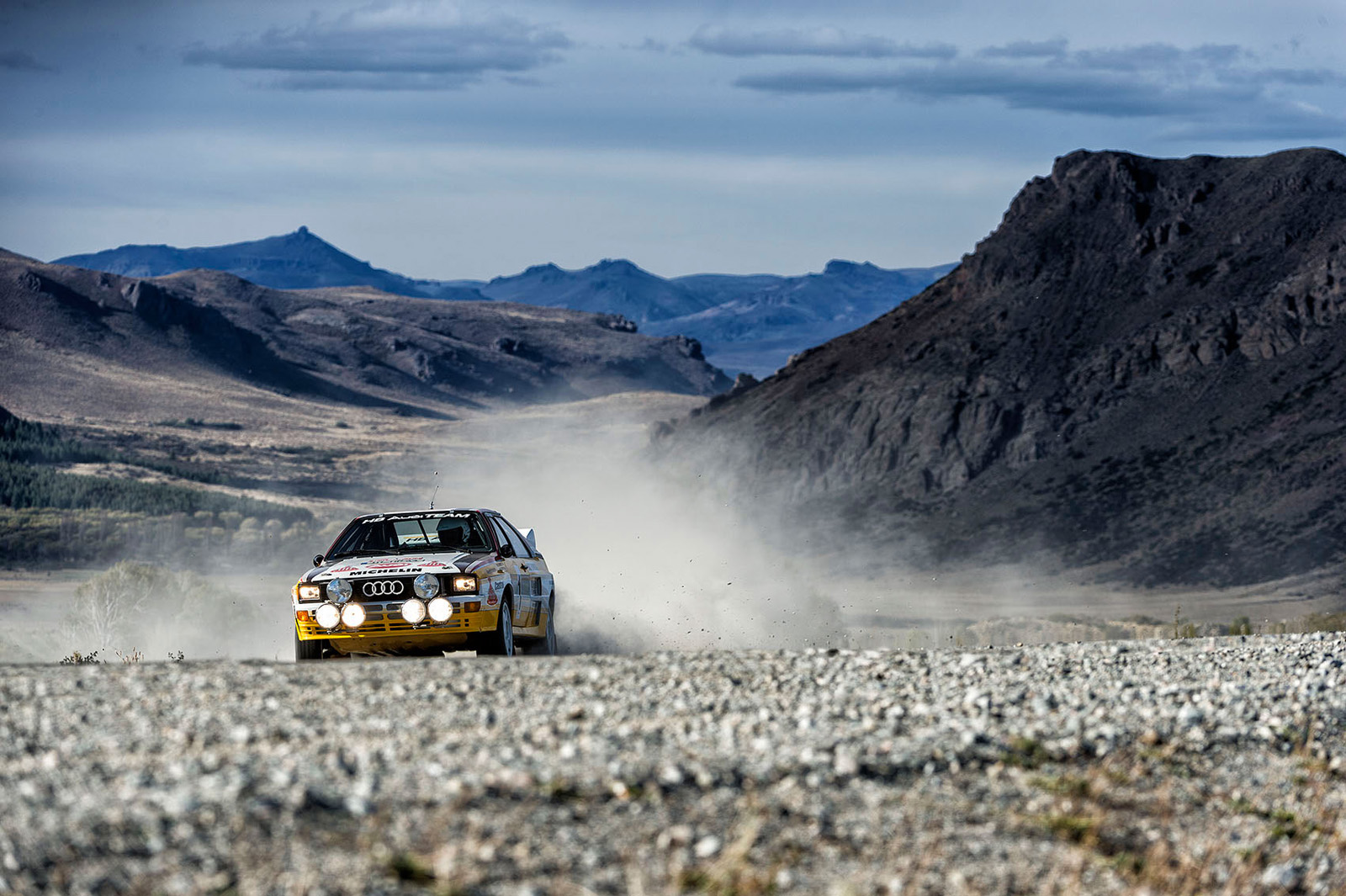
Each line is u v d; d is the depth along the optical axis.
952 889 11.80
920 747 14.27
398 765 12.56
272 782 11.71
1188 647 24.72
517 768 12.55
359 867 10.53
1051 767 14.63
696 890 11.02
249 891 10.13
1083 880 12.51
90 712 14.72
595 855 11.26
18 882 10.05
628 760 13.05
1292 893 13.52
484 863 10.86
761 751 13.72
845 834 12.30
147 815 10.95
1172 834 13.90
